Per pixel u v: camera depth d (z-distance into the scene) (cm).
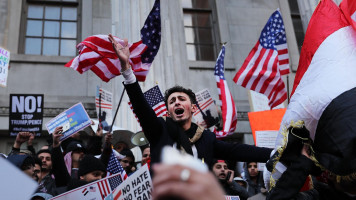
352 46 243
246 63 598
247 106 951
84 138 757
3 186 107
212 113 578
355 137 192
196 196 59
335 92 214
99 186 296
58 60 916
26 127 518
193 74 968
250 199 407
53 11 1001
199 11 1077
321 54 245
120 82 772
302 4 1030
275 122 475
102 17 993
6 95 861
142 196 268
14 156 345
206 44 1047
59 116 479
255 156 274
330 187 202
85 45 394
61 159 423
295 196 193
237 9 1080
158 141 256
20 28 963
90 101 890
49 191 433
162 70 802
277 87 583
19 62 901
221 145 274
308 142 203
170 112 275
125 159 522
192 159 63
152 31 410
